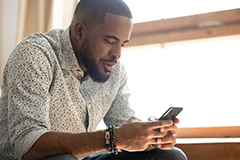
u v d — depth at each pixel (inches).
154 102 69.7
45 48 41.5
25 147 34.6
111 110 55.6
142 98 70.6
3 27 75.6
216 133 65.1
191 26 67.1
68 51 45.7
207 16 66.1
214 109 66.1
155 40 69.6
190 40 67.1
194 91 67.6
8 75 40.1
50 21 70.9
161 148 43.8
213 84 66.6
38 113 36.7
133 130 36.6
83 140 35.4
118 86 53.9
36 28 71.6
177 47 69.4
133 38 71.4
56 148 34.6
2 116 41.7
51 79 41.6
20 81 37.9
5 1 76.4
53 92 42.6
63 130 44.4
